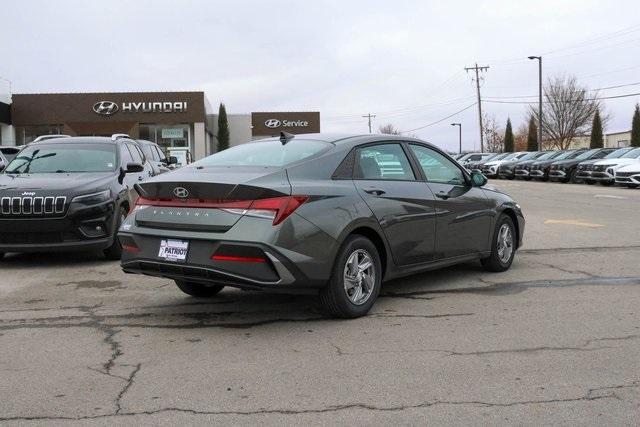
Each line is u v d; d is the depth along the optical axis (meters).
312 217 4.96
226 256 4.77
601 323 5.24
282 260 4.76
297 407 3.59
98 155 9.34
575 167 28.77
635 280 6.95
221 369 4.21
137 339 4.90
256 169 5.23
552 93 60.91
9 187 7.93
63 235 7.84
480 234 6.95
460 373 4.10
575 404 3.61
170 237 5.03
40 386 3.93
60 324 5.35
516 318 5.40
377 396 3.74
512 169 35.38
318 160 5.38
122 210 8.63
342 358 4.41
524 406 3.59
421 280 6.99
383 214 5.58
